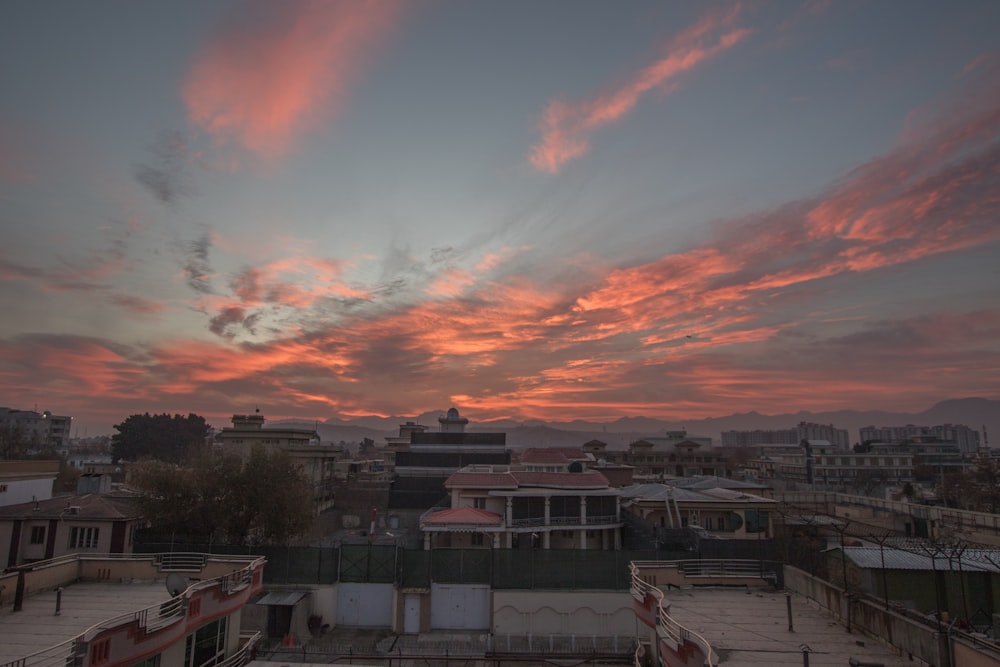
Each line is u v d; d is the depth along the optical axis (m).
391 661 33.81
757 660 17.56
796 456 129.12
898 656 17.88
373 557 41.78
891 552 30.17
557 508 58.53
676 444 128.25
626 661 34.78
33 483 48.12
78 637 16.30
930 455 135.12
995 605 27.64
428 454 92.62
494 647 36.72
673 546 45.25
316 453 79.00
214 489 45.84
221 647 24.97
